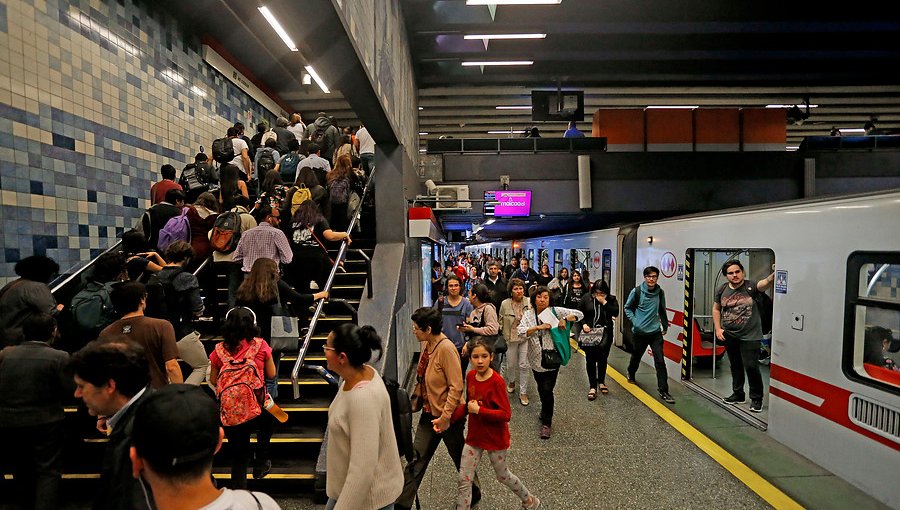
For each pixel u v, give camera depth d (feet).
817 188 36.52
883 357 11.98
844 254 13.04
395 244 20.75
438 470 14.02
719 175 36.45
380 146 21.16
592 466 13.82
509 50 43.09
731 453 14.65
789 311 15.05
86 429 12.26
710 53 43.91
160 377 9.42
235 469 9.69
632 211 36.58
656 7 36.94
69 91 16.87
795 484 12.63
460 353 18.58
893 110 61.00
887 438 11.51
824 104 58.95
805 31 40.52
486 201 33.06
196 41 28.22
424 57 42.91
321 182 22.86
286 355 15.16
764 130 40.37
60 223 16.20
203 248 16.56
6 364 8.95
